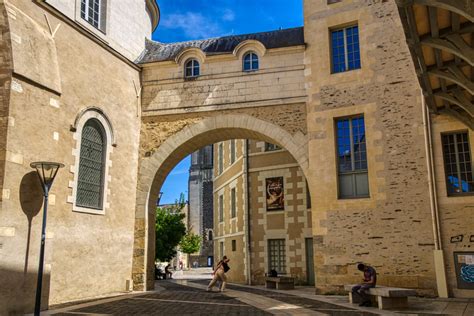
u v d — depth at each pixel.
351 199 11.64
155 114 13.93
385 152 11.50
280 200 18.09
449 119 10.96
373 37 12.18
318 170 12.12
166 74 14.12
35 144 9.11
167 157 13.59
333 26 12.80
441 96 9.45
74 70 11.13
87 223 11.20
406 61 11.72
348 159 12.08
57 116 9.84
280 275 17.66
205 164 58.31
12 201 8.34
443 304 9.21
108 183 12.17
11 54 8.80
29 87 9.12
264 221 18.36
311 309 8.68
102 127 12.19
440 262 10.44
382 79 11.89
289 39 13.81
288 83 13.02
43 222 8.22
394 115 11.59
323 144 12.23
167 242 24.94
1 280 7.96
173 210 32.72
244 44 13.56
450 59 7.93
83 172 11.37
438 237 10.56
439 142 10.98
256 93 13.25
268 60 13.35
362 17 12.41
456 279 10.34
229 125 13.29
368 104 11.91
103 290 11.65
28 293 8.46
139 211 13.38
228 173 22.41
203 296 11.57
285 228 17.67
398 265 10.87
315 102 12.57
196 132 13.49
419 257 10.73
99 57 12.23
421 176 11.06
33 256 8.66
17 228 8.39
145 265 13.04
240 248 19.59
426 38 7.07
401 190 11.18
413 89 11.53
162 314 8.10
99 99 12.05
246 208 18.97
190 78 13.88
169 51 14.79
